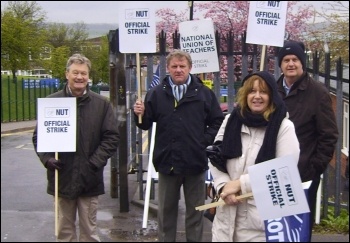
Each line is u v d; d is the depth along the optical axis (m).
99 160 5.16
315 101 5.24
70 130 5.11
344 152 8.85
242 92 4.17
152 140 6.66
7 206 7.55
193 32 6.71
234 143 4.18
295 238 4.12
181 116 5.46
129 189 8.28
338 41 14.01
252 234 4.23
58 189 5.21
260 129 4.16
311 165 5.27
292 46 5.27
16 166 10.83
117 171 7.84
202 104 5.48
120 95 6.99
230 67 7.03
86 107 5.20
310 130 5.28
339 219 6.74
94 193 5.25
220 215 4.30
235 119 4.22
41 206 7.56
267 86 4.11
